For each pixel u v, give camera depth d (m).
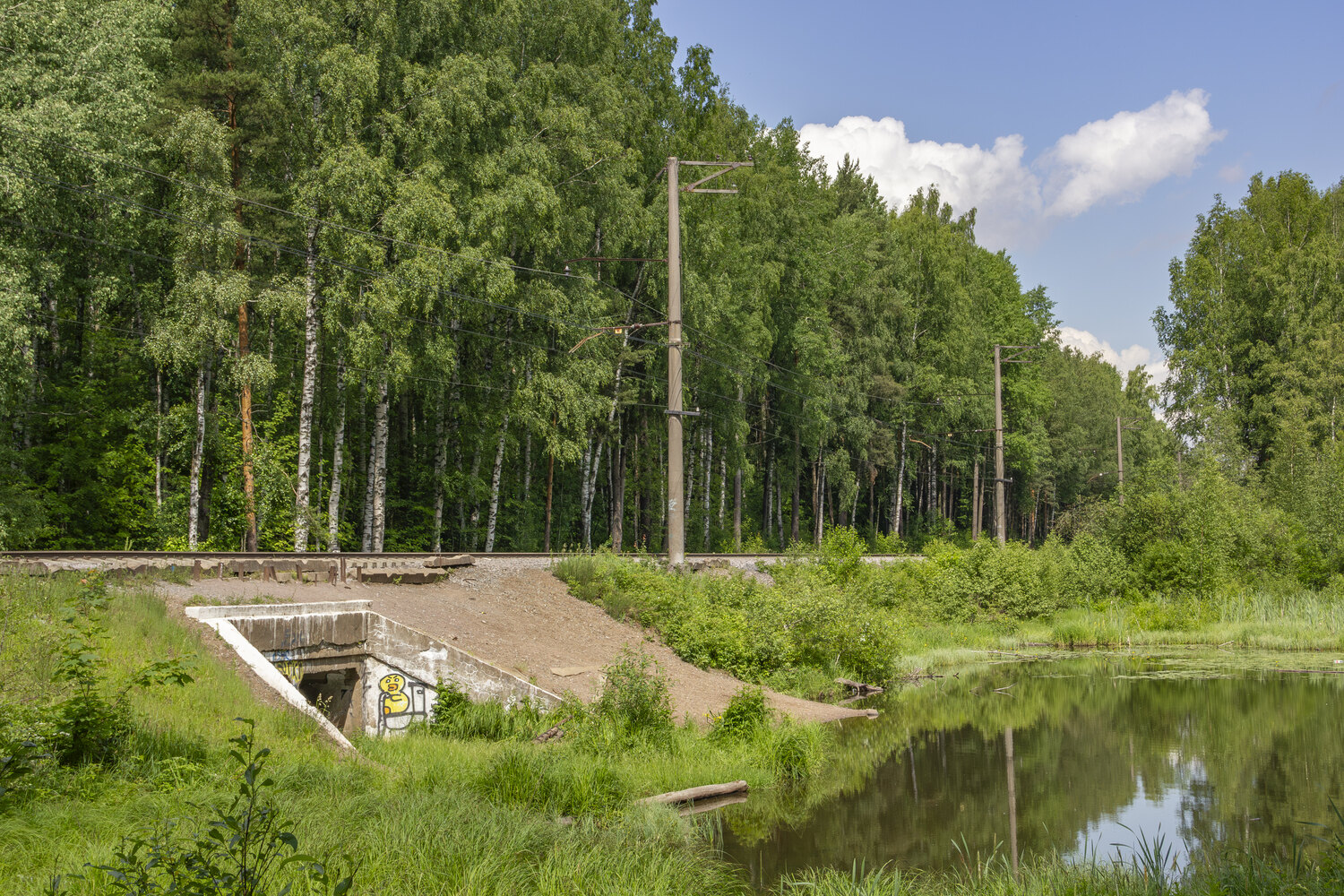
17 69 22.23
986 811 11.42
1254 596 34.97
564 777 10.20
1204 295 51.41
